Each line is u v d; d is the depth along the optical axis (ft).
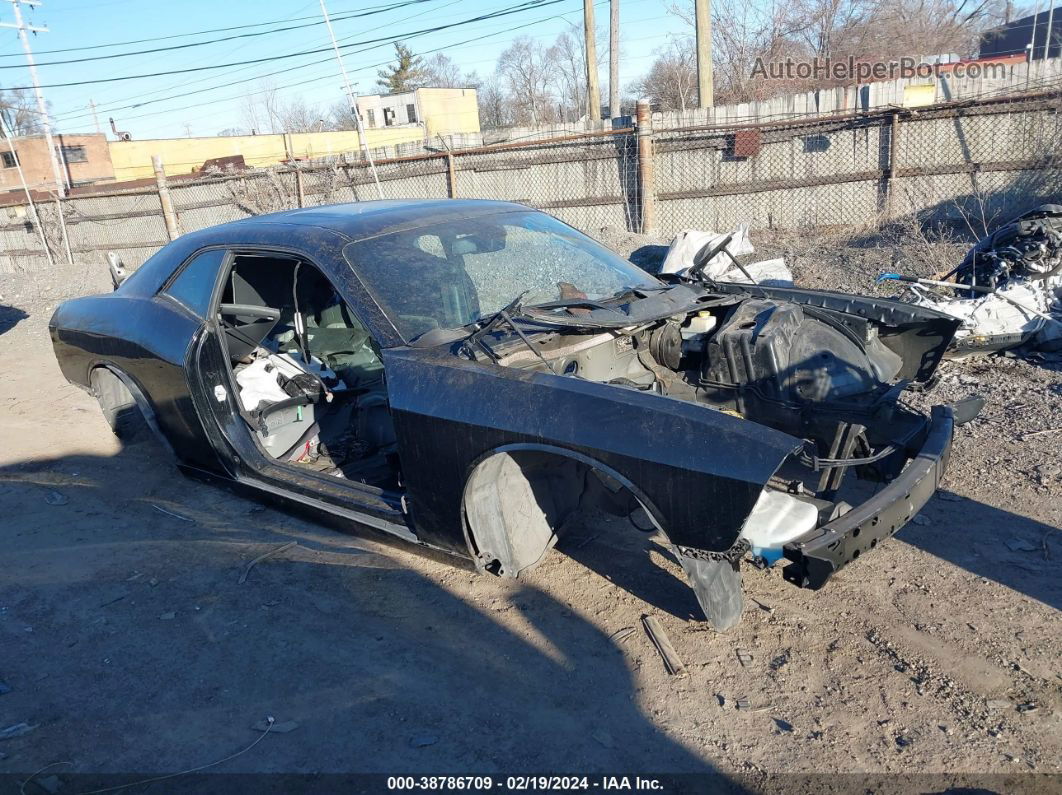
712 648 9.59
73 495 15.40
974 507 12.58
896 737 8.05
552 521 10.80
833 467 10.47
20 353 30.32
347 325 16.12
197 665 9.86
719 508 8.28
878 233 31.78
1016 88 33.17
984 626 9.66
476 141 43.98
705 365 12.64
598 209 39.01
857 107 35.06
